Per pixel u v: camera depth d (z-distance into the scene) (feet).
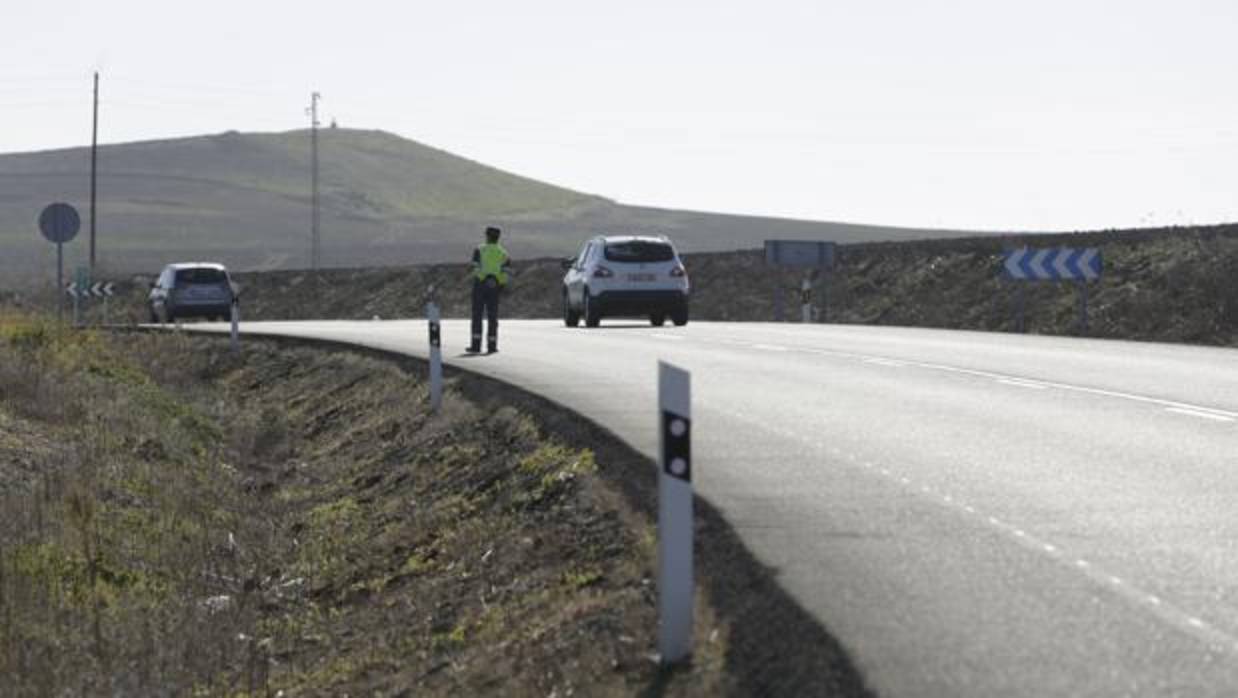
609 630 37.96
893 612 34.42
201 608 59.62
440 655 45.37
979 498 48.57
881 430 65.41
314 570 64.23
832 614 34.22
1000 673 29.81
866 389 83.15
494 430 76.23
